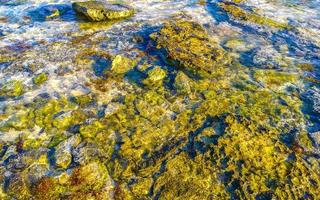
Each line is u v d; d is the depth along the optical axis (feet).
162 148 4.72
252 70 6.41
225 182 4.26
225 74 6.23
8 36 7.42
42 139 4.80
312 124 5.18
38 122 5.08
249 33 7.84
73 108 5.36
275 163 4.50
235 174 4.34
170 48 6.68
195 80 6.03
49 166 4.39
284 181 4.26
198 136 4.87
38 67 6.31
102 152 4.61
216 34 7.72
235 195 4.11
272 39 7.60
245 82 6.06
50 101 5.45
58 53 6.78
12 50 6.88
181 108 5.42
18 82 5.88
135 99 5.57
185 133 4.96
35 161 4.44
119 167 4.44
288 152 4.66
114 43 7.17
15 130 4.93
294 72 6.41
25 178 4.21
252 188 4.18
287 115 5.33
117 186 4.20
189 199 4.07
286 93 5.82
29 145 4.69
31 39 7.33
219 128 4.99
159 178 4.31
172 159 4.54
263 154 4.60
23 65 6.36
